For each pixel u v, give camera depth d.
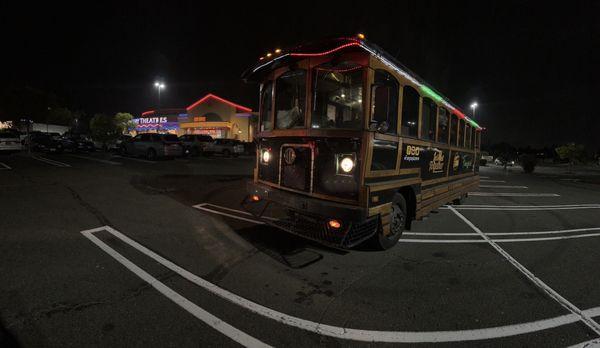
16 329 2.53
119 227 5.28
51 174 10.35
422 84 5.54
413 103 5.28
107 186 8.77
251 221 6.07
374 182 4.15
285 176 4.77
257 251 4.55
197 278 3.60
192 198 7.90
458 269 4.28
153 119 41.12
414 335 2.72
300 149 4.51
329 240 4.09
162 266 3.87
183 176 11.78
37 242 4.40
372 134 4.02
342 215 3.85
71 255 4.03
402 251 4.92
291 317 2.91
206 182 10.52
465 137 8.77
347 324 2.83
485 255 4.93
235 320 2.81
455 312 3.12
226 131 35.38
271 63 4.96
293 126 4.74
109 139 28.95
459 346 2.60
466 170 9.08
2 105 20.17
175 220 5.88
